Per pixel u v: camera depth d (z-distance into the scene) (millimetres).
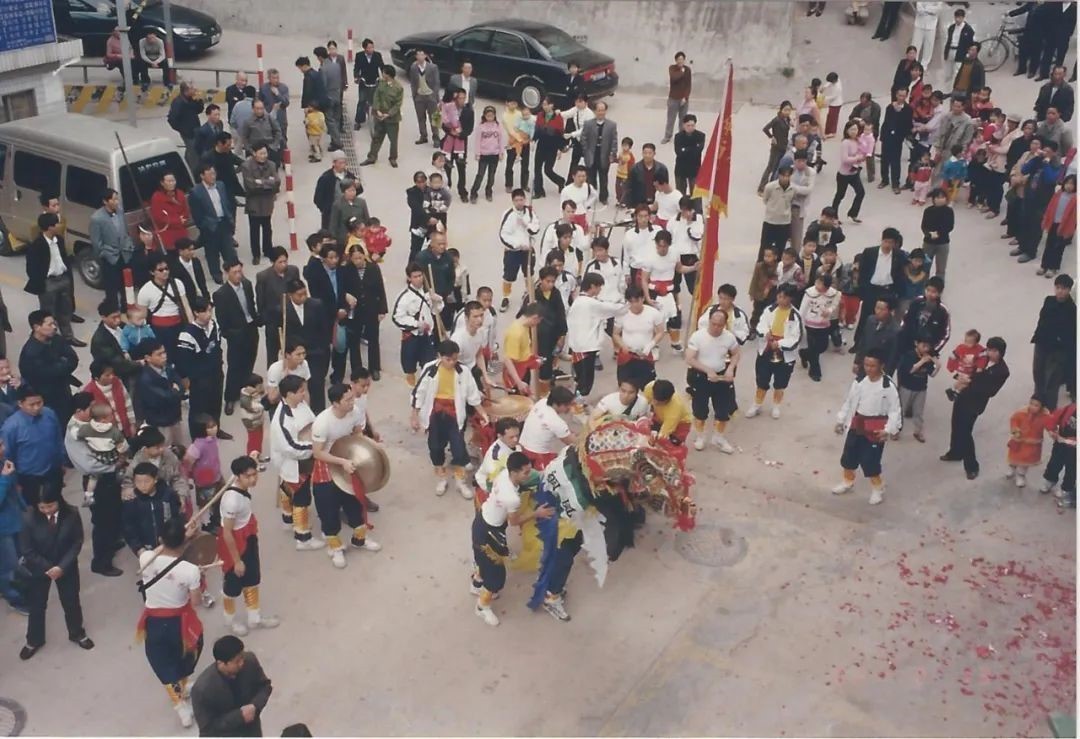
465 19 25438
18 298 15234
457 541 10883
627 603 10109
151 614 8281
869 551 10812
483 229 17844
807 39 24766
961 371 11641
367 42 21109
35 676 9164
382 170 20047
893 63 23766
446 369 10984
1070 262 16578
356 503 10383
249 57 25375
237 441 12328
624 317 12078
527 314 11805
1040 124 17844
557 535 9562
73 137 15180
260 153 15719
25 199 15562
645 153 16891
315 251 12711
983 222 17984
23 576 9031
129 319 11758
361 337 13953
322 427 10016
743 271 16656
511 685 9156
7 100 17297
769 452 12406
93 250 15117
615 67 24219
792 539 10984
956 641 9688
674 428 10492
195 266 14516
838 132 21656
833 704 9000
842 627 9828
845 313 14664
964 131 18000
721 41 23594
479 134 18391
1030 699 9062
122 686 9094
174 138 20406
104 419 9914
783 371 12641
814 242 14367
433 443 11250
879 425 11039
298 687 9094
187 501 9688
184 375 11703
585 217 15734
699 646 9602
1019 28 22797
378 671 9273
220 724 7383
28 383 11336
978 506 11484
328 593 10164
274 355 12773
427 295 12727
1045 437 12812
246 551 9312
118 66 22047
